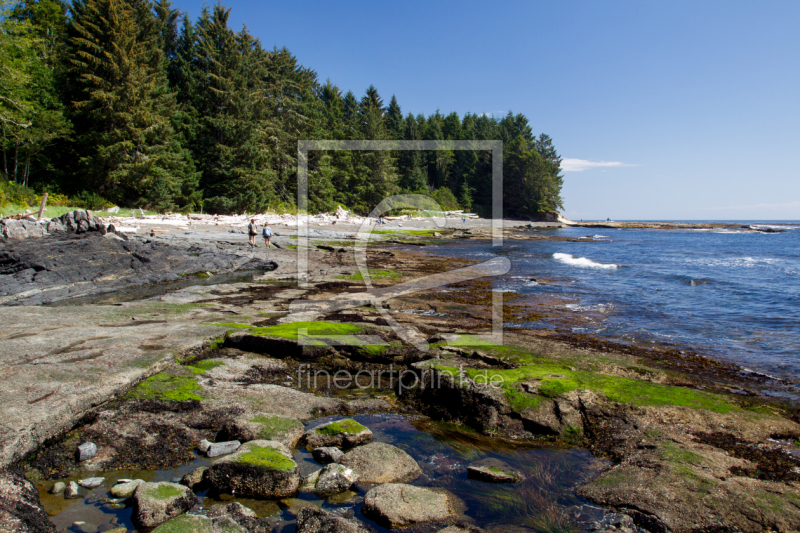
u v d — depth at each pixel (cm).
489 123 9000
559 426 456
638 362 698
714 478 353
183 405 479
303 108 4966
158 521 313
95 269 1395
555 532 308
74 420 426
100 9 3378
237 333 703
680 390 521
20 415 392
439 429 480
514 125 10625
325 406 527
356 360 668
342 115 5997
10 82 2809
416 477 386
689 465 370
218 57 4375
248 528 312
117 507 333
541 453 423
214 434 445
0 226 1402
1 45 2773
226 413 476
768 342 839
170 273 1545
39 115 3016
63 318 795
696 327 960
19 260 1279
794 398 551
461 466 405
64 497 342
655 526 309
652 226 7988
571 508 337
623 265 2312
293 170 4684
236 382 567
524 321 999
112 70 3322
